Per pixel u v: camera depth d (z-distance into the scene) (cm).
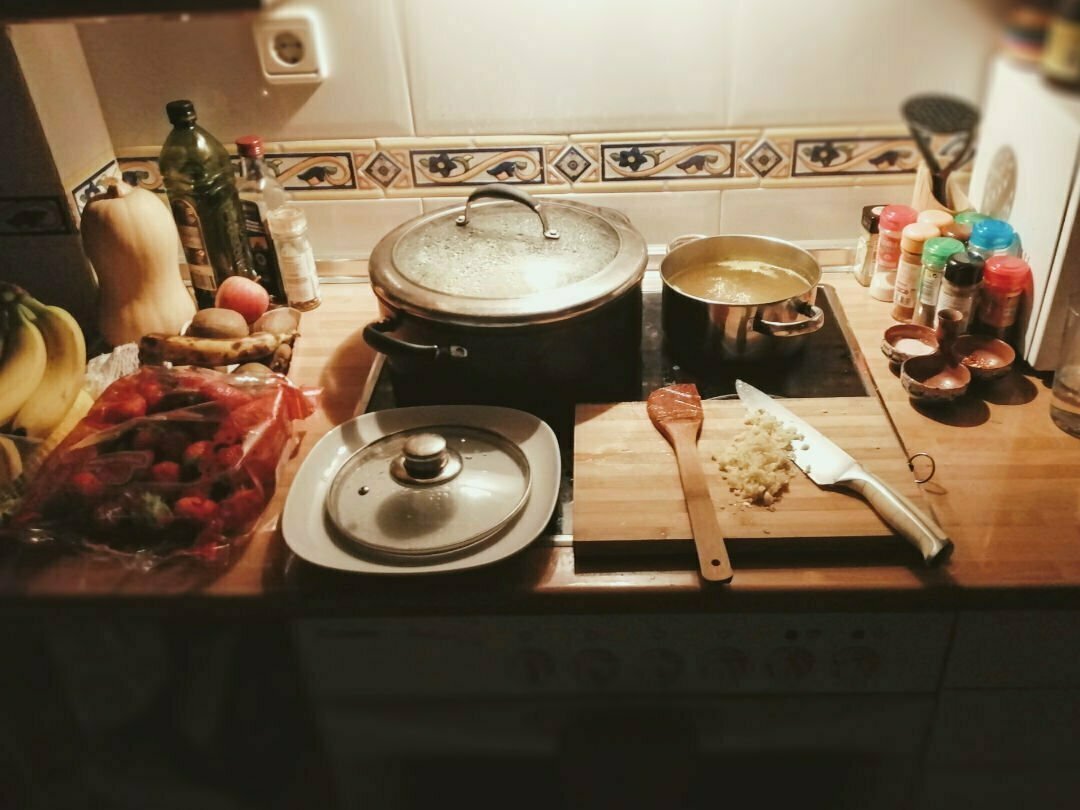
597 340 95
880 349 109
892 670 87
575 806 100
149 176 122
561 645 86
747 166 117
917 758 95
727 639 85
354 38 110
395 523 84
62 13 78
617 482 89
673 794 98
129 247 108
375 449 93
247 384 96
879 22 85
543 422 94
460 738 96
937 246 105
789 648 86
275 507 90
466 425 95
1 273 117
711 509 84
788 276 112
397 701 92
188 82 114
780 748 95
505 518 84
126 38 111
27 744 99
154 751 99
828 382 104
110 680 94
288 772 100
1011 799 98
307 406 100
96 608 82
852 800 100
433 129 117
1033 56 58
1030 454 92
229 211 114
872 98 90
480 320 90
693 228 124
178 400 93
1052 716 90
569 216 107
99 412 92
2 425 93
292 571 83
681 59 109
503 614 83
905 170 117
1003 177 104
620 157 118
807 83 109
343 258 128
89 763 100
